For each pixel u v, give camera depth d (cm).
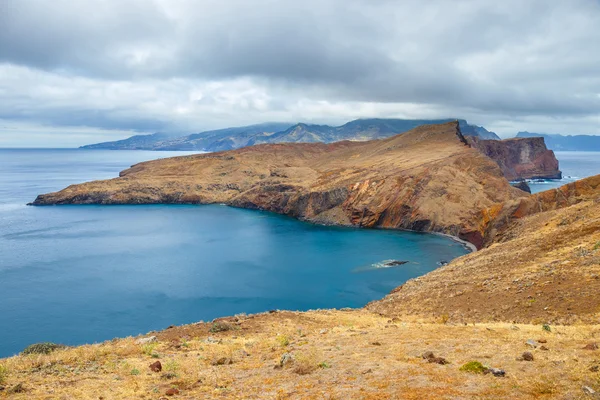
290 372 1478
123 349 1900
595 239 3638
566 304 2531
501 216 8706
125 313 6025
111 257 9281
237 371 1553
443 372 1332
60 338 5219
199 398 1285
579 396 1044
